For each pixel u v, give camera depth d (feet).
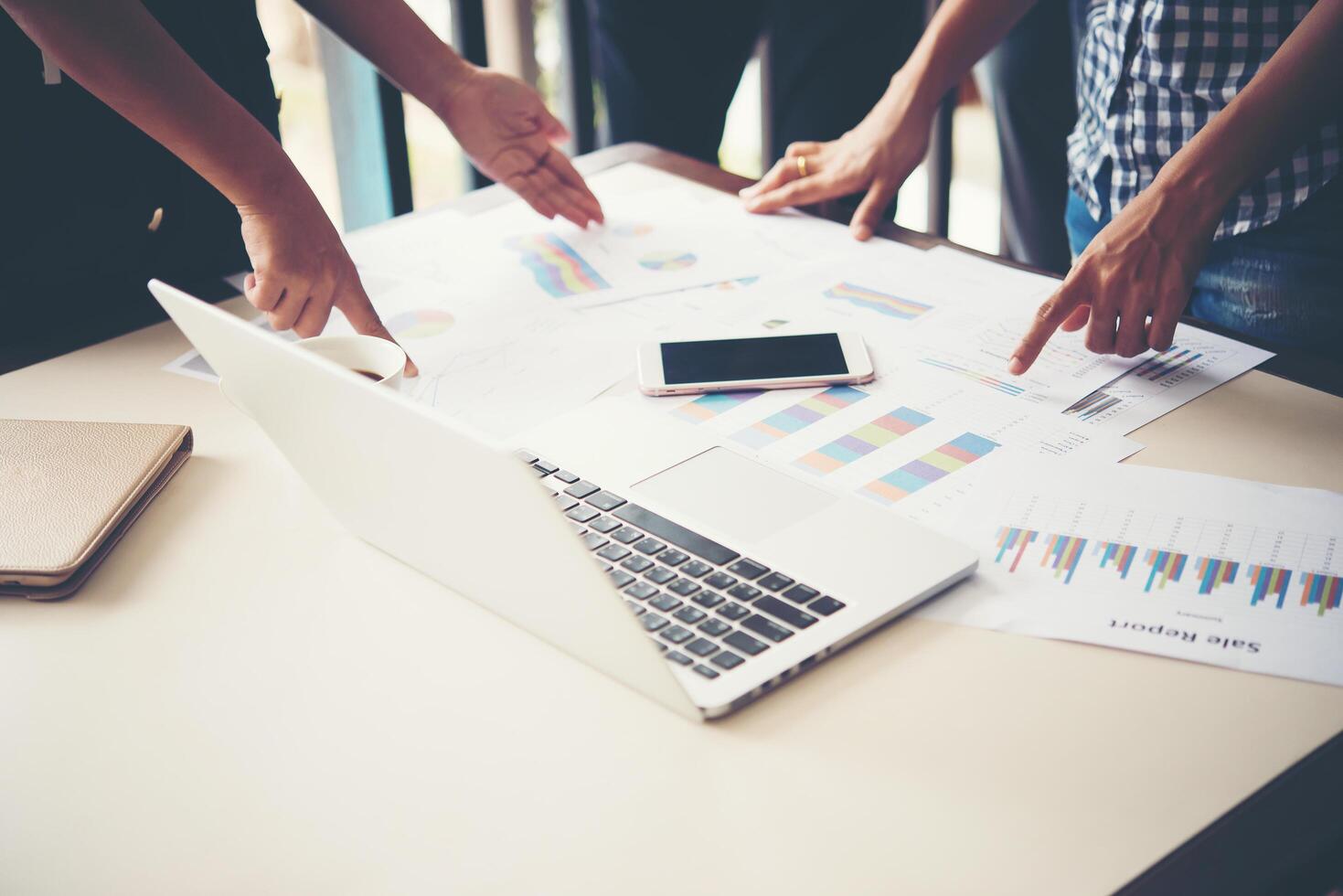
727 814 1.58
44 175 3.04
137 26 2.47
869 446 2.49
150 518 2.32
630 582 1.98
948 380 2.76
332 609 2.05
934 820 1.56
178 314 2.14
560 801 1.62
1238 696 1.77
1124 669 1.83
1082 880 1.47
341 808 1.62
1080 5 4.35
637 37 6.16
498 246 3.60
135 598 2.09
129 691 1.87
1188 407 2.62
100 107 3.05
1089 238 4.14
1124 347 2.77
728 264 3.43
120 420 2.70
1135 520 2.20
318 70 6.17
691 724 1.75
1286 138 2.71
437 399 2.76
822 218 3.73
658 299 3.23
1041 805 1.58
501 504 1.65
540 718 1.77
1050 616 1.95
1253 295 3.61
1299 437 2.48
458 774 1.67
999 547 2.14
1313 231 3.40
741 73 6.59
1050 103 5.98
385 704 1.82
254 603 2.07
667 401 2.71
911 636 1.92
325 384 1.82
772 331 3.01
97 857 1.56
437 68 3.73
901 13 6.26
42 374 2.93
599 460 2.37
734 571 2.01
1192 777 1.62
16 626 2.03
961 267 3.36
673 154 4.31
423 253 3.57
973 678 1.82
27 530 2.15
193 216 3.37
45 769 1.72
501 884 1.49
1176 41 3.38
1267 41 3.28
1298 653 1.85
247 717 1.80
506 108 3.75
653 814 1.59
